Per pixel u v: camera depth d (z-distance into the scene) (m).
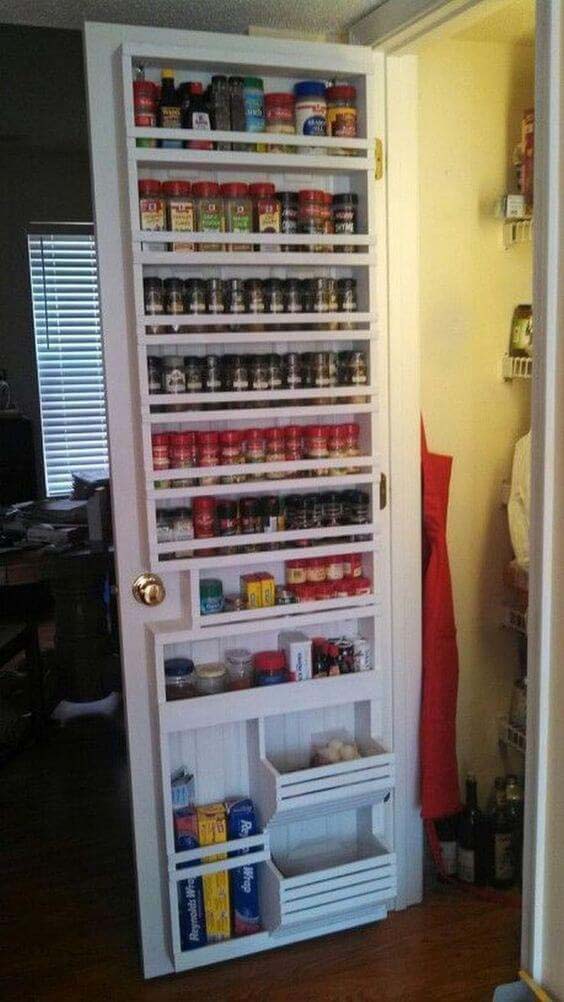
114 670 4.02
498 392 2.49
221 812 2.10
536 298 1.21
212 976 2.10
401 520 2.21
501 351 2.47
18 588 3.45
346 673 2.15
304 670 2.10
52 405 5.87
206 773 2.15
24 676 4.06
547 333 1.19
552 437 1.21
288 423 2.07
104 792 3.07
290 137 1.88
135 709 2.02
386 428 2.16
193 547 1.92
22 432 5.25
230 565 1.96
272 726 2.20
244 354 1.98
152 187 1.82
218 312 1.91
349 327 2.03
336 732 2.27
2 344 5.71
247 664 2.07
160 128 1.80
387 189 2.07
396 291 2.12
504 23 2.17
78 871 2.57
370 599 2.11
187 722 2.00
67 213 5.68
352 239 1.96
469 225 2.38
